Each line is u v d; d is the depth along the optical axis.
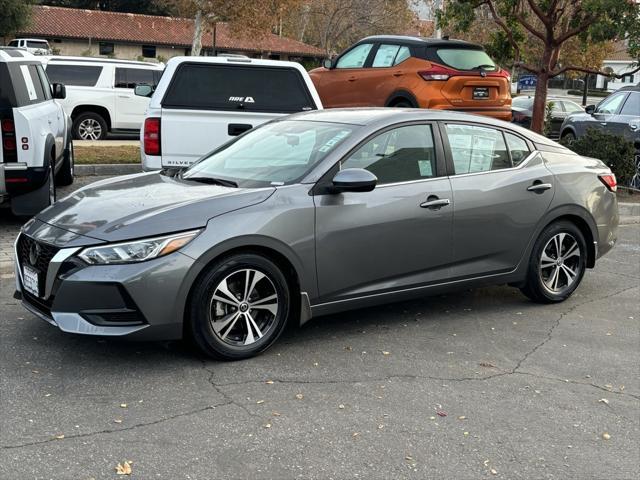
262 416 4.12
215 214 4.75
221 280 4.74
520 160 6.27
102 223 4.68
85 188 5.58
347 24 46.25
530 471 3.68
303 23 56.19
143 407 4.17
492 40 14.59
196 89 8.85
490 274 6.05
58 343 5.10
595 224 6.62
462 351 5.31
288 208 4.96
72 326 4.51
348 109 6.17
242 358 4.91
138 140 18.31
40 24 51.50
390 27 46.47
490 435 4.04
